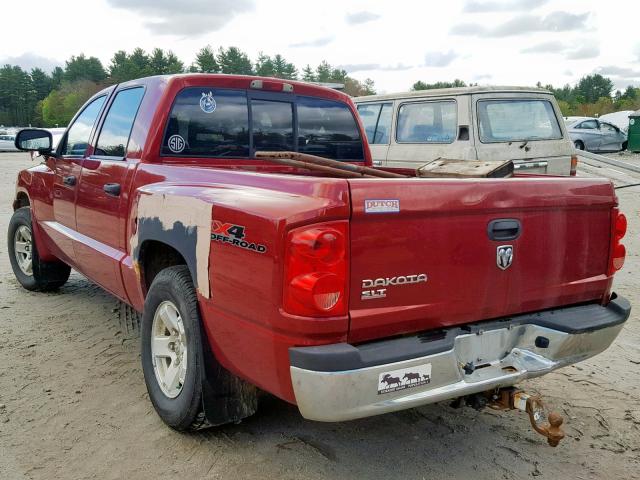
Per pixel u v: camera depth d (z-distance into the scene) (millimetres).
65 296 6074
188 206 3213
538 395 4102
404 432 3572
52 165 5398
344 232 2520
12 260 6312
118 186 4133
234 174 3148
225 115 4238
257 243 2684
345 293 2547
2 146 38969
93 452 3297
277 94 4469
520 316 3146
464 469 3211
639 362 4691
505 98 8633
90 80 137125
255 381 2900
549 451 3408
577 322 3211
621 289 6652
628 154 25266
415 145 9148
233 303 2877
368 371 2559
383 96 9844
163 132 4000
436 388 2781
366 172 4043
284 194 2721
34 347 4734
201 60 114562
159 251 3861
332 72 120062
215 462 3223
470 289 2889
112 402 3861
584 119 24688
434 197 2709
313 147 4680
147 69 118562
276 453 3314
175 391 3486
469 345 2951
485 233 2896
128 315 5504
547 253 3146
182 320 3312
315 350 2520
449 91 8672
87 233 4711
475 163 4223
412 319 2742
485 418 3762
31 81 143625
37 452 3285
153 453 3299
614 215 3438
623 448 3465
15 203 6395
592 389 4207
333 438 3486
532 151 8719
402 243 2660
